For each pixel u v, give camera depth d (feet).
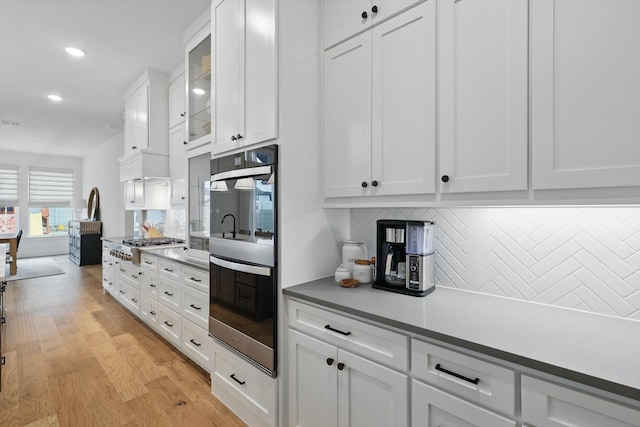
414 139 4.74
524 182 3.76
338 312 4.71
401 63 4.87
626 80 3.17
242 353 6.21
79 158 29.45
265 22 5.69
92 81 12.46
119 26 8.79
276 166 5.52
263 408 5.79
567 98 3.48
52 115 16.43
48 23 8.55
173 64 11.20
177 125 11.59
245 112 6.13
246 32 6.12
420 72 4.66
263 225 5.74
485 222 5.20
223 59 6.73
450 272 5.59
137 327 11.26
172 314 9.21
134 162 12.56
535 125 3.68
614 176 3.22
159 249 11.17
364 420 4.39
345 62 5.66
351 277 6.02
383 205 5.19
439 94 4.47
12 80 12.17
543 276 4.66
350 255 6.16
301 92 5.81
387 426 4.14
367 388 4.35
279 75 5.49
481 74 4.09
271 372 5.58
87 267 22.52
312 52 5.99
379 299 4.92
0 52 10.05
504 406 3.20
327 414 4.89
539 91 3.66
